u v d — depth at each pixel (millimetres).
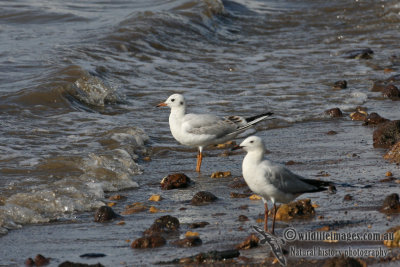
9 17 28031
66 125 16297
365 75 22953
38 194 11094
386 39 29453
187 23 29047
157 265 7941
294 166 12688
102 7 31453
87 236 9320
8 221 10047
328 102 19391
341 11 34625
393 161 12828
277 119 17453
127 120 17391
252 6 35438
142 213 10406
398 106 18750
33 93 18047
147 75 22016
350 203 10141
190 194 11461
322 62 25172
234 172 13023
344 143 14758
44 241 9156
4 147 14180
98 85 19172
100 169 12766
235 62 24734
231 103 19031
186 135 13141
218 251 8211
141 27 26688
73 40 24438
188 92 20297
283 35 30625
